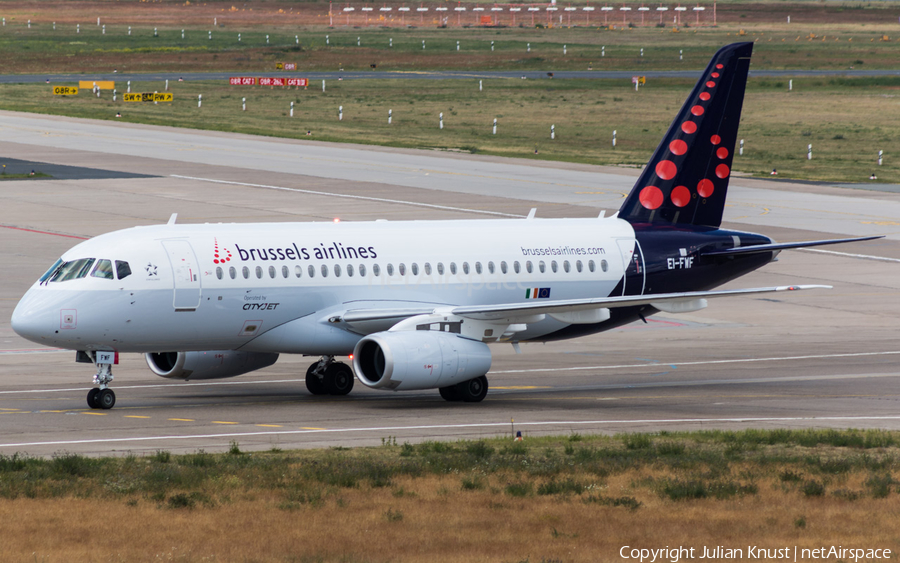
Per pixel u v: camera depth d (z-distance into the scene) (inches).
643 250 5762.8
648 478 3225.9
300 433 4062.5
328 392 5187.0
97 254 4603.8
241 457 3464.6
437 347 4766.2
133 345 4648.1
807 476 3287.4
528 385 5467.5
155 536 2578.7
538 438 3946.9
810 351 6432.1
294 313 4894.2
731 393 5177.2
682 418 4498.0
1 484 3041.3
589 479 3216.0
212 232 4840.1
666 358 6274.6
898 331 7037.4
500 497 2994.6
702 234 5954.7
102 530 2623.0
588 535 2630.4
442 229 5398.6
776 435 3934.5
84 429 4094.5
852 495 3026.6
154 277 4594.0
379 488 3090.6
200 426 4192.9
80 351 4650.6
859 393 5152.6
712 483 3132.4
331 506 2878.9
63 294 4510.3
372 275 5059.1
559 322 5516.7
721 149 6058.1
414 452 3622.0
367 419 4426.7
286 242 4933.6
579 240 5644.7
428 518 2763.3
